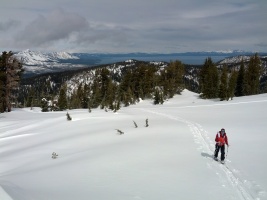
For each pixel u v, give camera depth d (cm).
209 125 3391
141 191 1436
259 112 4484
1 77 6650
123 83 9838
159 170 1750
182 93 10500
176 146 2338
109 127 3788
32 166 2244
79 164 2008
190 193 1401
